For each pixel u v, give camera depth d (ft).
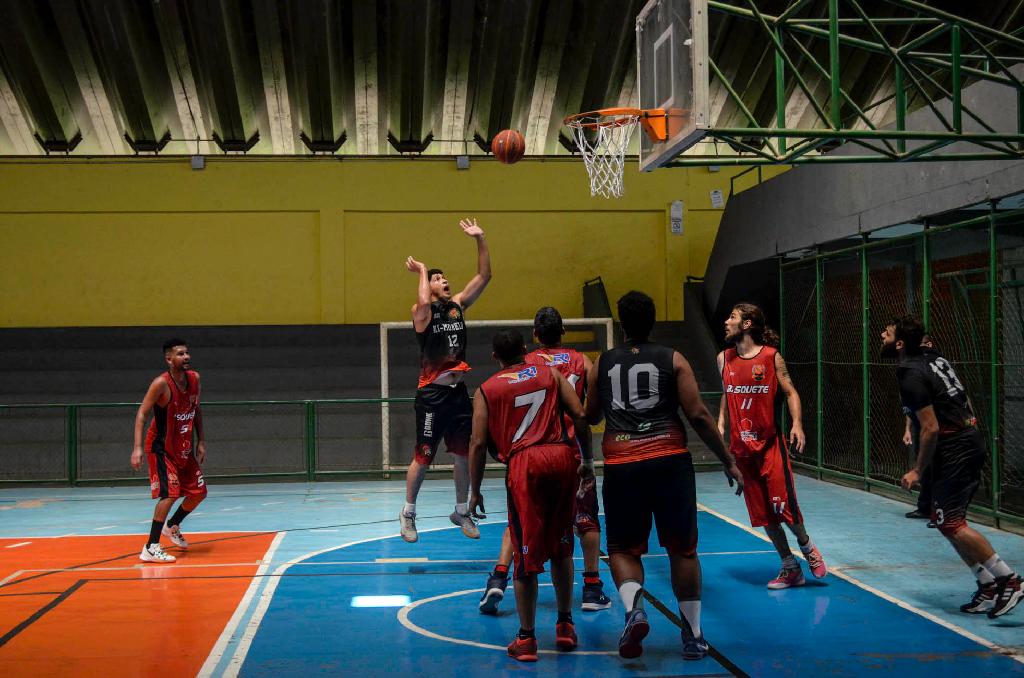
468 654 16.38
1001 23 45.80
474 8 49.52
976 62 45.27
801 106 54.60
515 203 54.49
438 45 50.96
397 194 53.93
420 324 23.85
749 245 44.70
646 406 15.65
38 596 20.85
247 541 27.66
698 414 15.56
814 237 38.17
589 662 15.84
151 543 24.76
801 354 43.37
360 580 22.34
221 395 47.01
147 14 48.29
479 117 54.49
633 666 15.58
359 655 16.37
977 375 32.96
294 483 42.01
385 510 33.88
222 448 43.55
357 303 53.83
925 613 18.76
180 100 52.65
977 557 18.38
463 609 19.58
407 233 54.19
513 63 51.37
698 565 15.88
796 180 39.60
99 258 52.60
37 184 52.11
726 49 50.96
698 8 20.25
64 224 52.44
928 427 17.87
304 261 53.72
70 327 51.70
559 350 20.11
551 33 51.16
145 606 19.92
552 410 16.48
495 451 17.53
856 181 34.53
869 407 37.29
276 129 54.49
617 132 32.24
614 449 15.70
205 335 51.47
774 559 24.13
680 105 21.47
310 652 16.55
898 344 18.79
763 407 21.04
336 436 45.39
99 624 18.45
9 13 46.26
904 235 32.40
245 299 53.36
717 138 21.31
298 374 48.60
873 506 32.58
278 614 19.20
